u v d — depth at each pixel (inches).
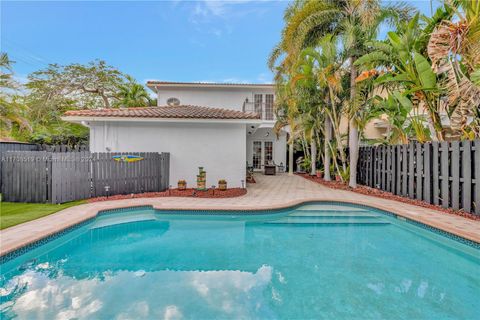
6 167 367.2
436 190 348.5
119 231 293.4
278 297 163.6
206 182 490.0
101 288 174.6
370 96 512.1
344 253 235.6
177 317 143.5
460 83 299.9
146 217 342.3
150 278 188.5
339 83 497.7
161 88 834.8
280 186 567.5
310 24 494.6
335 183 597.3
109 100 1198.3
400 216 313.7
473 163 295.4
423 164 373.7
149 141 483.5
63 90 1057.5
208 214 343.6
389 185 463.5
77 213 305.6
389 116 494.3
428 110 381.7
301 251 240.5
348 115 537.0
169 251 239.9
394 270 202.7
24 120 717.3
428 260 221.3
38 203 356.8
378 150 504.7
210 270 202.2
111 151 476.7
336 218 343.0
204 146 490.6
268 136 944.3
